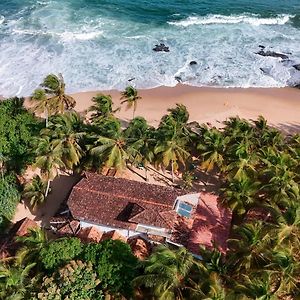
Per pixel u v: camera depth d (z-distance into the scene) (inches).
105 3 4200.3
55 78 2415.1
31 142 2213.3
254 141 2308.1
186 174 2352.4
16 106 2522.1
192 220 2017.7
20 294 1598.2
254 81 3270.2
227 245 1952.5
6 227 2100.1
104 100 2454.5
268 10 4261.8
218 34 3863.2
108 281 1694.1
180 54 3540.8
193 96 3085.6
